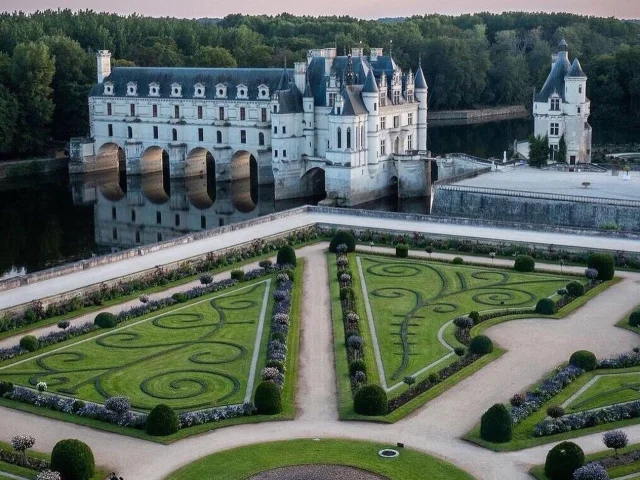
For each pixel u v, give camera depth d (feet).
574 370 338.54
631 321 398.62
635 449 272.10
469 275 489.67
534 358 359.46
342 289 445.78
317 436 289.53
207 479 259.80
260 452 276.62
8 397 323.98
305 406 315.58
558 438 285.64
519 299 442.91
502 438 282.56
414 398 318.86
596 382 332.80
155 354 369.71
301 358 363.56
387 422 299.58
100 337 392.06
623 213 615.57
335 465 267.59
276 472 263.29
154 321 414.41
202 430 294.46
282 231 582.35
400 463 268.62
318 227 606.55
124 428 296.51
